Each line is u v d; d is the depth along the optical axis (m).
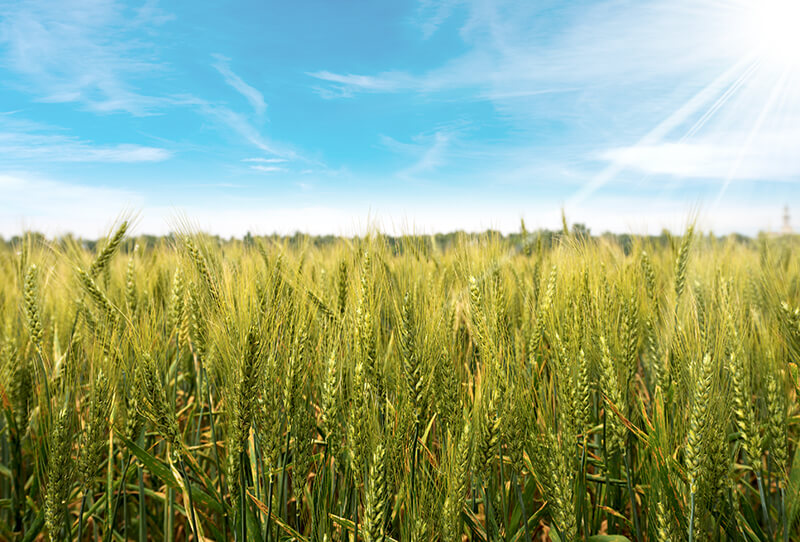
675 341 0.50
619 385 0.50
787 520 0.45
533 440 0.44
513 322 0.60
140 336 0.49
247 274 0.51
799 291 0.79
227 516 0.47
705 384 0.38
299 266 0.74
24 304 0.52
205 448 0.63
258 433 0.41
